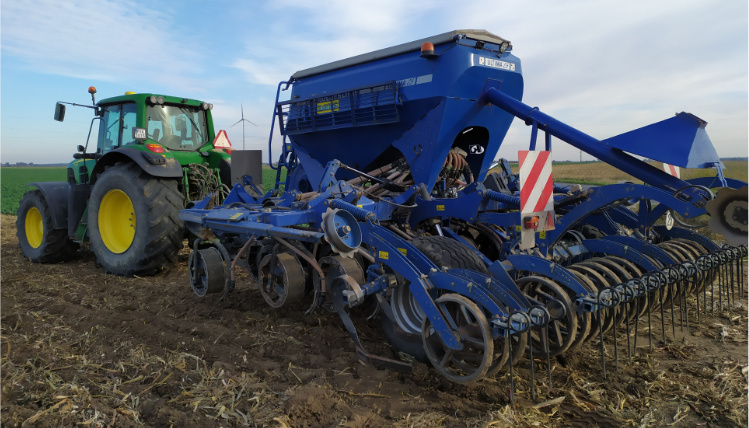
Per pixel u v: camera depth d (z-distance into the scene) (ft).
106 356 11.00
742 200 9.45
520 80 15.57
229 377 9.78
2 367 10.24
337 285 11.76
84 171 23.65
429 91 14.16
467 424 8.27
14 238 31.12
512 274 11.02
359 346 11.10
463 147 17.22
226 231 14.85
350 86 16.38
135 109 20.89
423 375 10.15
